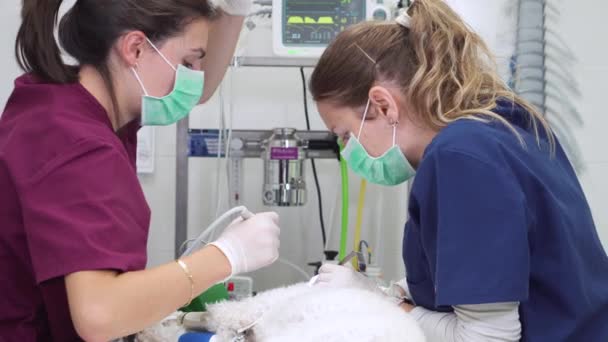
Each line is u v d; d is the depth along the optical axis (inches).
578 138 83.0
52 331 37.7
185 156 72.5
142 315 31.8
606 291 38.9
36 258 32.0
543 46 75.5
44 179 32.7
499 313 34.4
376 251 85.0
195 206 84.3
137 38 39.0
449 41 40.6
